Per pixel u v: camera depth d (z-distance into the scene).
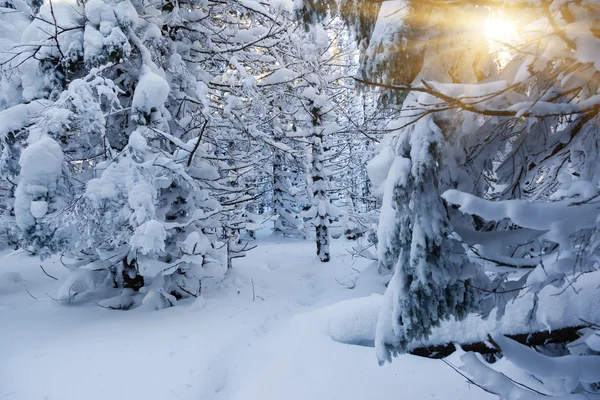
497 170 2.77
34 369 4.64
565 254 2.13
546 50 2.01
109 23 6.27
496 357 3.98
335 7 3.01
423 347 4.40
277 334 5.95
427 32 2.48
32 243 6.04
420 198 2.55
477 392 3.94
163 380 4.56
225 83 9.07
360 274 10.57
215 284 9.20
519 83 2.09
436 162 2.50
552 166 3.03
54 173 5.98
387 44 2.50
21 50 6.83
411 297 2.69
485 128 2.62
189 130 7.84
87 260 7.66
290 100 12.16
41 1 7.13
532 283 2.24
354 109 13.26
